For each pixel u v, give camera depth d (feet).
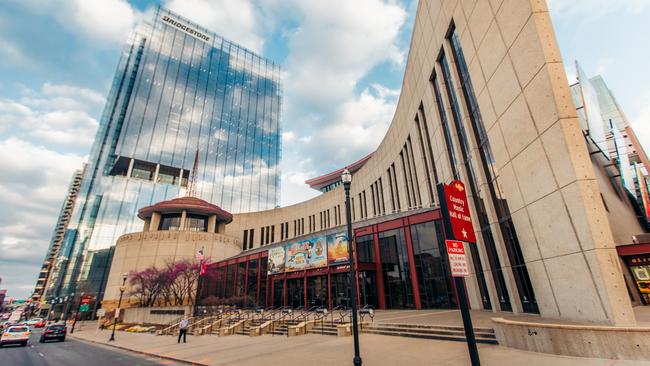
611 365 20.66
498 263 51.67
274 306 112.27
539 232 36.96
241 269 139.64
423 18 75.77
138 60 260.83
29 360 51.47
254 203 281.13
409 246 81.35
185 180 243.81
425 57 76.84
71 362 47.88
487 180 52.37
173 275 142.31
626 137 130.21
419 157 89.66
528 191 38.50
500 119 43.27
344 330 49.96
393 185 118.73
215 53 316.81
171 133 249.14
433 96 74.28
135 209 213.66
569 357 23.73
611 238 28.81
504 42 41.01
